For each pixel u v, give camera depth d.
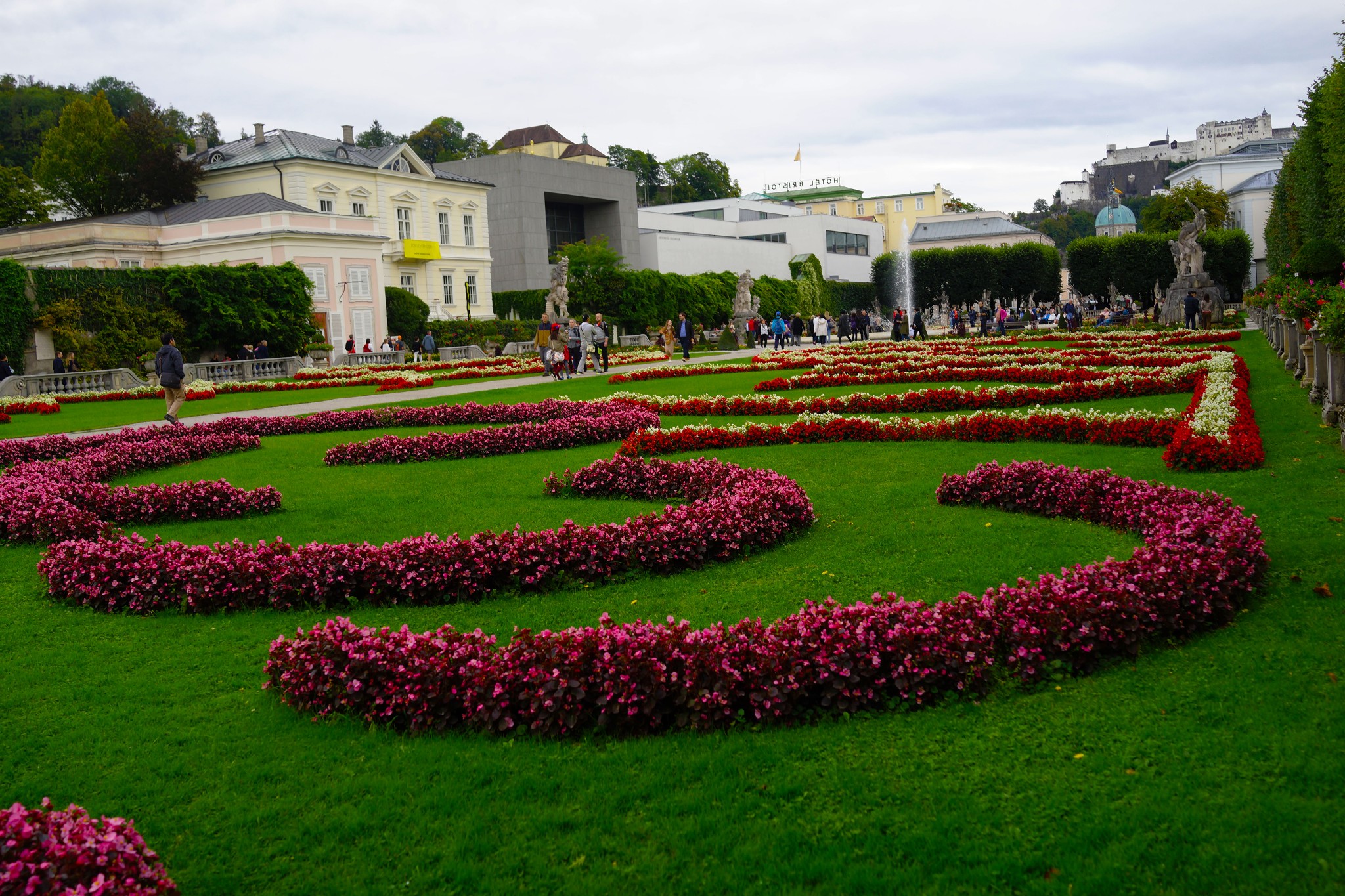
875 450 12.88
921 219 137.00
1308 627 5.33
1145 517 7.37
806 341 67.62
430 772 4.46
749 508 7.91
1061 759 4.23
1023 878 3.45
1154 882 3.35
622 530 7.46
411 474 12.91
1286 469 9.42
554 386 26.91
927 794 4.02
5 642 6.58
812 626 5.01
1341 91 33.19
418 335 58.12
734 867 3.62
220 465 14.20
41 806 3.85
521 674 4.82
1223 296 64.75
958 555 7.30
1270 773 3.94
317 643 5.27
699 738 4.63
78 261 50.16
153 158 58.69
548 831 3.93
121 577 7.30
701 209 106.31
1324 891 3.21
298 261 50.38
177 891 3.52
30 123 77.56
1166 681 4.88
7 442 15.43
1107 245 67.38
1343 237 37.28
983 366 24.00
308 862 3.83
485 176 73.38
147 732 5.07
